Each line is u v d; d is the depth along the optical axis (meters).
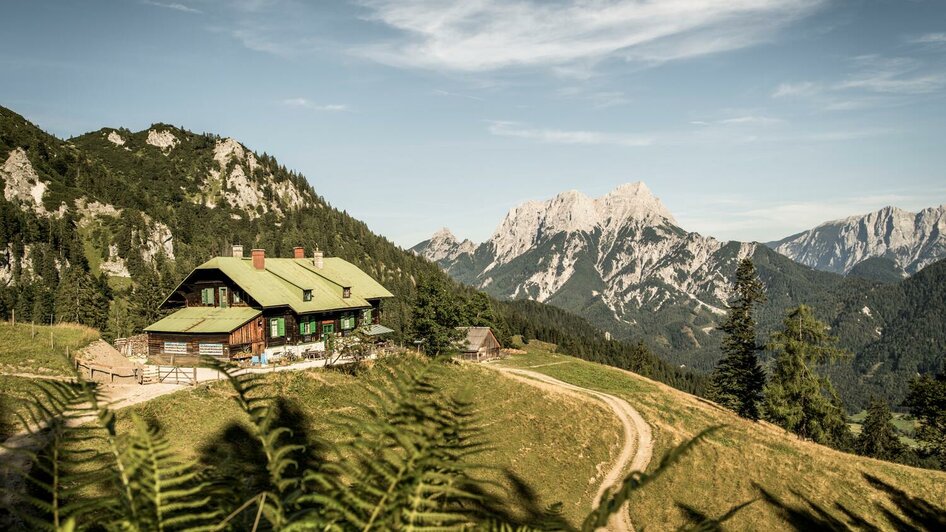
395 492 2.61
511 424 44.41
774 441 58.47
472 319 116.94
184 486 3.19
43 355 32.50
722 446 53.41
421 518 2.70
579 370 100.00
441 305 67.81
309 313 61.41
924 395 64.94
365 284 73.38
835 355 63.38
